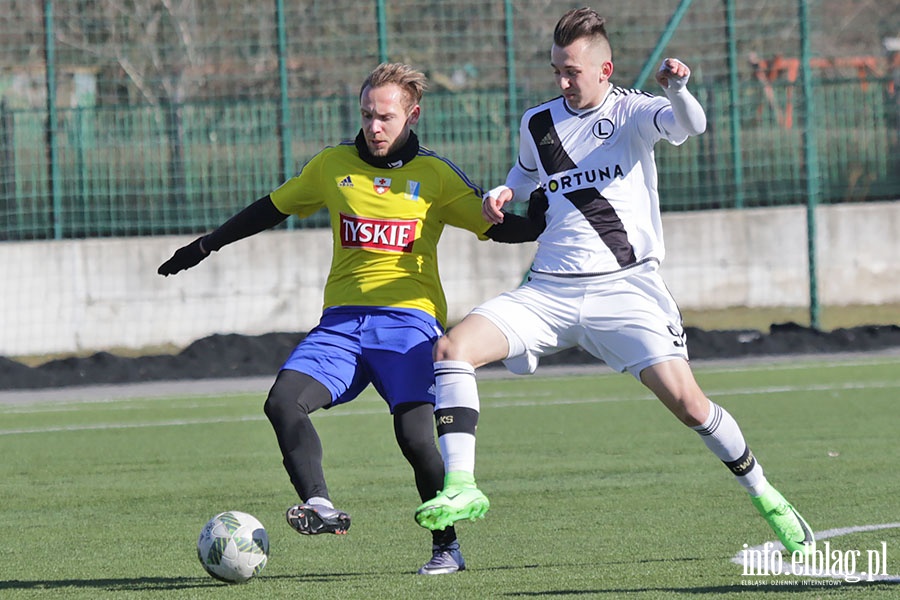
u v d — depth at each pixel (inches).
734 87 2402.8
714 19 2691.9
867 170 2509.8
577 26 729.6
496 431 1405.0
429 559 787.4
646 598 645.9
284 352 2150.6
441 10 2556.6
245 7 2657.5
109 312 2287.2
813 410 1487.5
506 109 2368.4
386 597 663.1
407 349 732.0
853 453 1181.1
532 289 739.4
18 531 920.9
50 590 710.5
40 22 2536.9
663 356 711.7
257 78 2610.7
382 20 2336.4
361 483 1104.2
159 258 2299.5
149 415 1647.4
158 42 3038.9
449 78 2630.4
